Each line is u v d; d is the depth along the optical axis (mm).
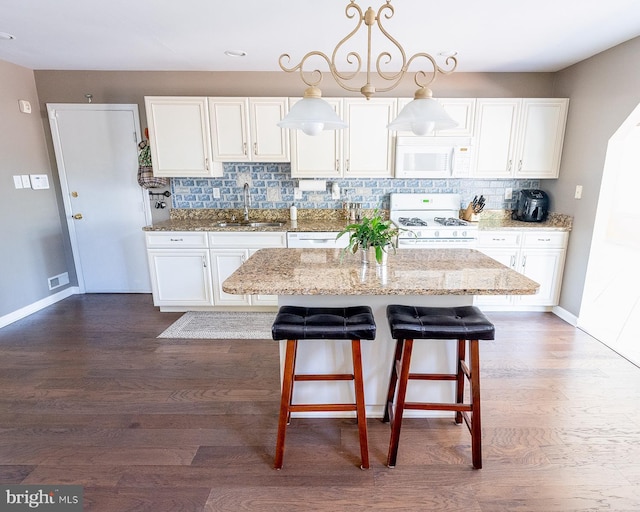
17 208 3381
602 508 1485
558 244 3387
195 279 3477
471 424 1695
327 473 1672
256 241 3396
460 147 3426
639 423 1984
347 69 3506
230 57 3152
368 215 3896
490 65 3369
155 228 3361
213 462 1729
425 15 2281
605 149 2943
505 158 3496
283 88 3625
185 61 3275
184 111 3383
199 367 2574
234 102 3367
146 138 3672
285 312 1696
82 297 3998
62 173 3799
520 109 3398
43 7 2172
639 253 5875
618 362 2609
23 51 2990
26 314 3482
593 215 3064
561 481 1616
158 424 1989
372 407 2064
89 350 2816
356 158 3514
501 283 1664
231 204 3885
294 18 2332
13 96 3338
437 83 3635
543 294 3502
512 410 2088
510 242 3391
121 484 1603
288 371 1614
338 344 1953
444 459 1750
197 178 3830
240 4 2135
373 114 3426
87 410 2100
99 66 3449
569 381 2373
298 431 1952
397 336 1582
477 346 1601
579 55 3064
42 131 3678
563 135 3439
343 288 1591
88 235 3965
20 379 2416
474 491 1568
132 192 3865
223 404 2166
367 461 1684
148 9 2203
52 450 1795
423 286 1617
